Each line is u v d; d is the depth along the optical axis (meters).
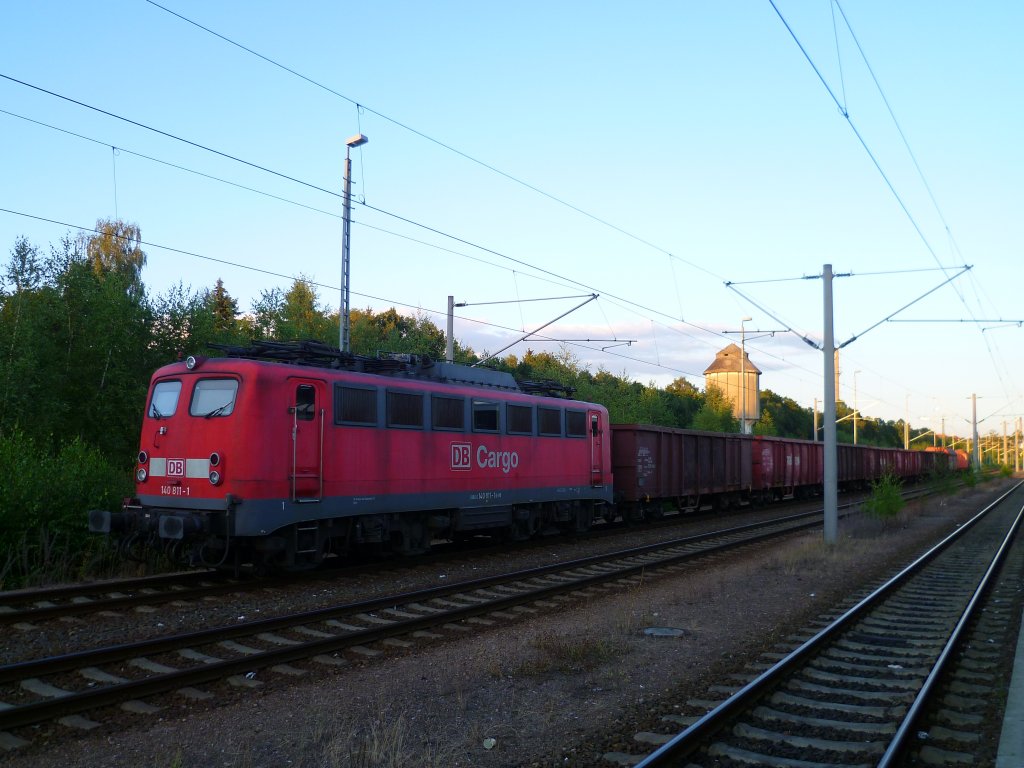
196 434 12.45
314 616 10.31
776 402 95.75
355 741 6.39
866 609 11.74
